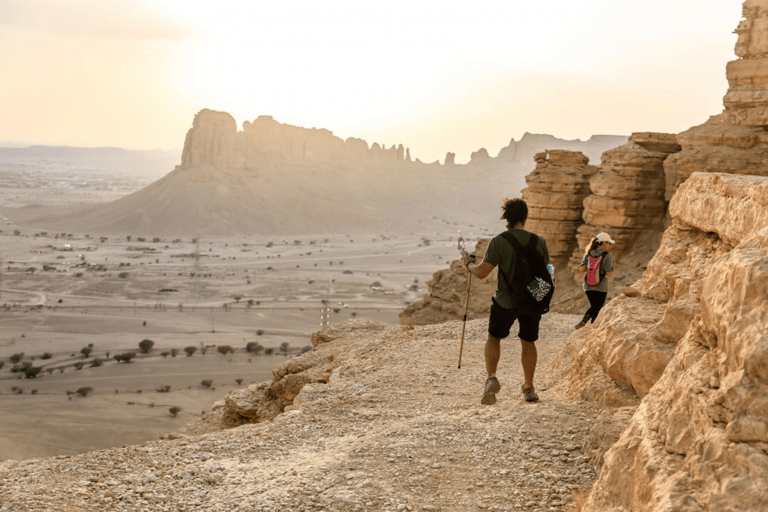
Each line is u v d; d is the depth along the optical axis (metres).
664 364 6.54
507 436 6.25
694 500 3.04
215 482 5.74
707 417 3.21
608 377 7.30
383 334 16.14
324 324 163.88
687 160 28.84
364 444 6.33
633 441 3.95
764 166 27.56
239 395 17.83
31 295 197.88
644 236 31.27
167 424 86.31
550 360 11.35
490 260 7.46
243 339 142.00
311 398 10.13
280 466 6.19
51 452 74.19
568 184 34.00
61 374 109.06
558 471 5.46
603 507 3.91
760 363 2.99
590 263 11.73
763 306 3.12
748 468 2.88
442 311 35.16
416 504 4.98
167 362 119.00
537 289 7.38
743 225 6.13
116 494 5.30
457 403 8.90
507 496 5.07
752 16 28.36
